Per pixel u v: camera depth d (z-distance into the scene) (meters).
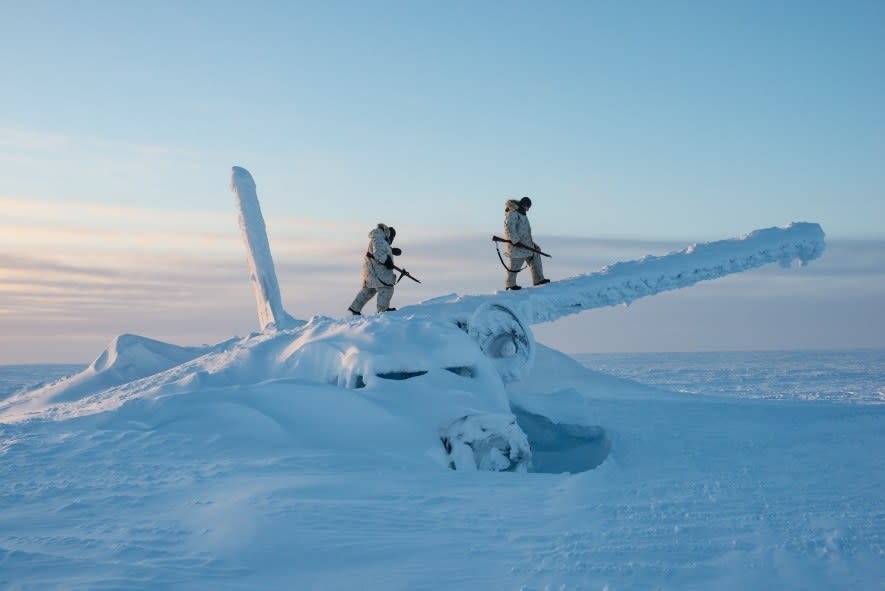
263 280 15.70
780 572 3.99
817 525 4.91
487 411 8.61
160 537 4.62
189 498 5.62
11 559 4.18
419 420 8.38
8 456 7.32
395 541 4.53
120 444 7.80
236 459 7.16
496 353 11.57
